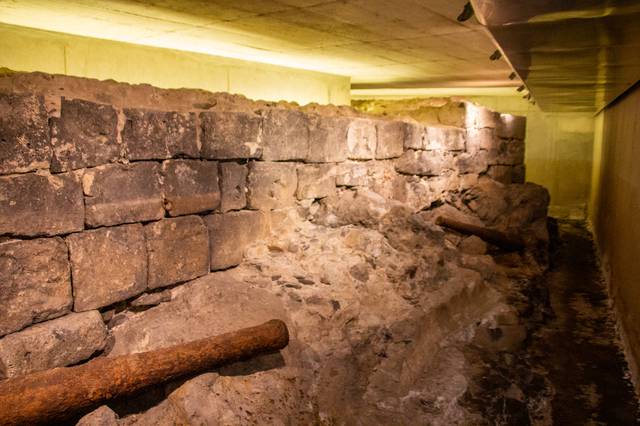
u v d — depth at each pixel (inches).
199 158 144.1
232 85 260.5
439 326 168.7
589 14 93.0
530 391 153.8
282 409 111.7
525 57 144.6
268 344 116.8
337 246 177.6
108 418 92.7
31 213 104.0
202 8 155.6
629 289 191.6
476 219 293.6
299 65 285.3
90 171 115.0
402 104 333.4
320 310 143.3
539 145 530.6
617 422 142.7
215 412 103.7
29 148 102.8
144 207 127.6
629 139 234.8
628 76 183.0
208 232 148.5
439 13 162.4
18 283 102.7
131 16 166.1
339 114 225.9
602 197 353.4
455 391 143.9
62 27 184.2
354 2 149.3
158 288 134.6
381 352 143.9
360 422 125.6
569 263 312.8
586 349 189.0
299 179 183.6
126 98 134.0
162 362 101.9
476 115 319.3
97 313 115.3
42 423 88.3
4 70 130.3
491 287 209.9
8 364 97.8
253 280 150.6
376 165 227.8
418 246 193.5
